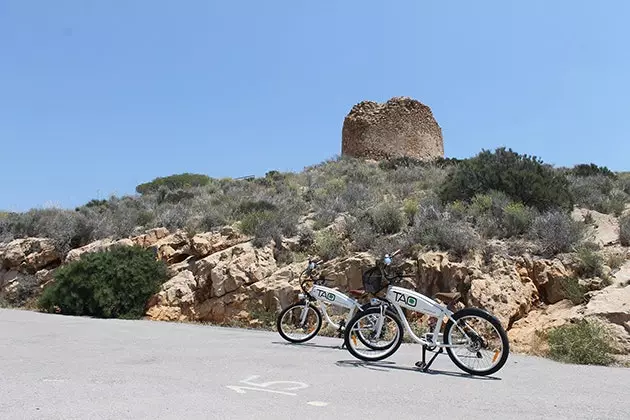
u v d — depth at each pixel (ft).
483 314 26.37
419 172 92.53
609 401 21.13
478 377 25.70
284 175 106.22
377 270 29.58
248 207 69.15
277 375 24.31
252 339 36.52
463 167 68.69
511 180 60.59
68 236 74.23
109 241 71.72
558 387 23.70
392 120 135.95
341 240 55.47
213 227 64.80
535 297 42.50
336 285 47.42
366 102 141.69
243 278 50.98
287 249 55.72
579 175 89.20
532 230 48.98
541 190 58.49
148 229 72.23
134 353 29.43
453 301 26.94
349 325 29.27
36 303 62.80
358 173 94.63
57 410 17.66
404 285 44.86
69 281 55.62
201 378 23.25
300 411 18.35
